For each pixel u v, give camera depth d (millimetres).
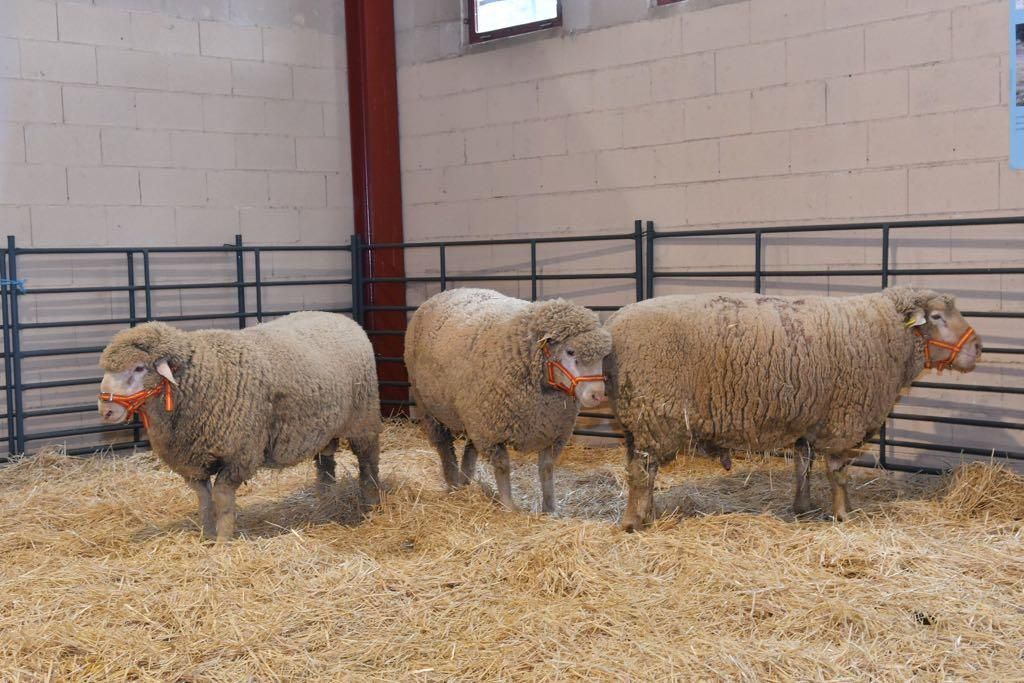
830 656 3334
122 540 4984
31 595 4004
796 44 6469
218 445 4578
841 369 4656
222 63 8094
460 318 5395
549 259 7848
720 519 4832
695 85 6945
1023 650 3381
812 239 6488
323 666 3381
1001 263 5781
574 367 4715
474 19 8180
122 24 7543
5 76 7004
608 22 7352
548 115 7754
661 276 7031
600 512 5523
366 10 8508
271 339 4871
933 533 4727
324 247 8352
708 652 3379
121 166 7586
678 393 4652
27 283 7145
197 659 3436
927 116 5984
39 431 7223
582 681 3201
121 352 4352
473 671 3318
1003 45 5676
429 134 8539
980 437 5949
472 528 4855
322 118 8719
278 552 4418
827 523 4797
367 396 5414
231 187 8188
